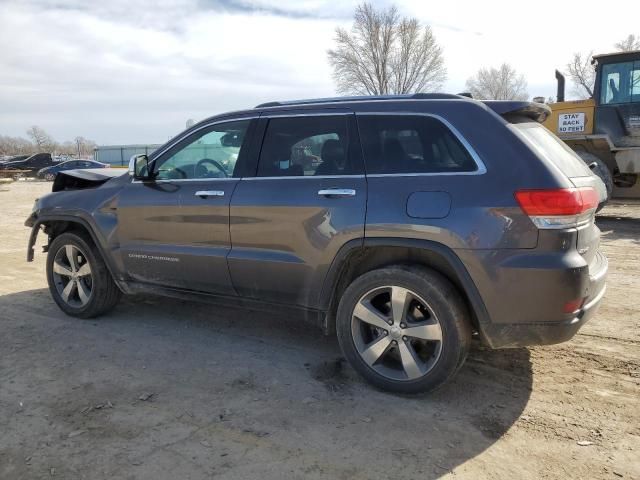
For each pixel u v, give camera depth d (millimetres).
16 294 6102
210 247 4254
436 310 3379
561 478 2730
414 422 3256
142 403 3510
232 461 2877
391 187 3508
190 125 4559
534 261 3121
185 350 4406
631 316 5016
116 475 2758
